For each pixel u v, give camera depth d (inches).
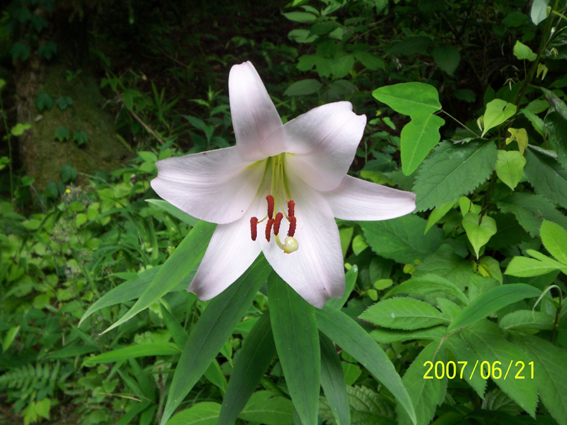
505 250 16.9
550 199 12.7
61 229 22.2
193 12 43.6
